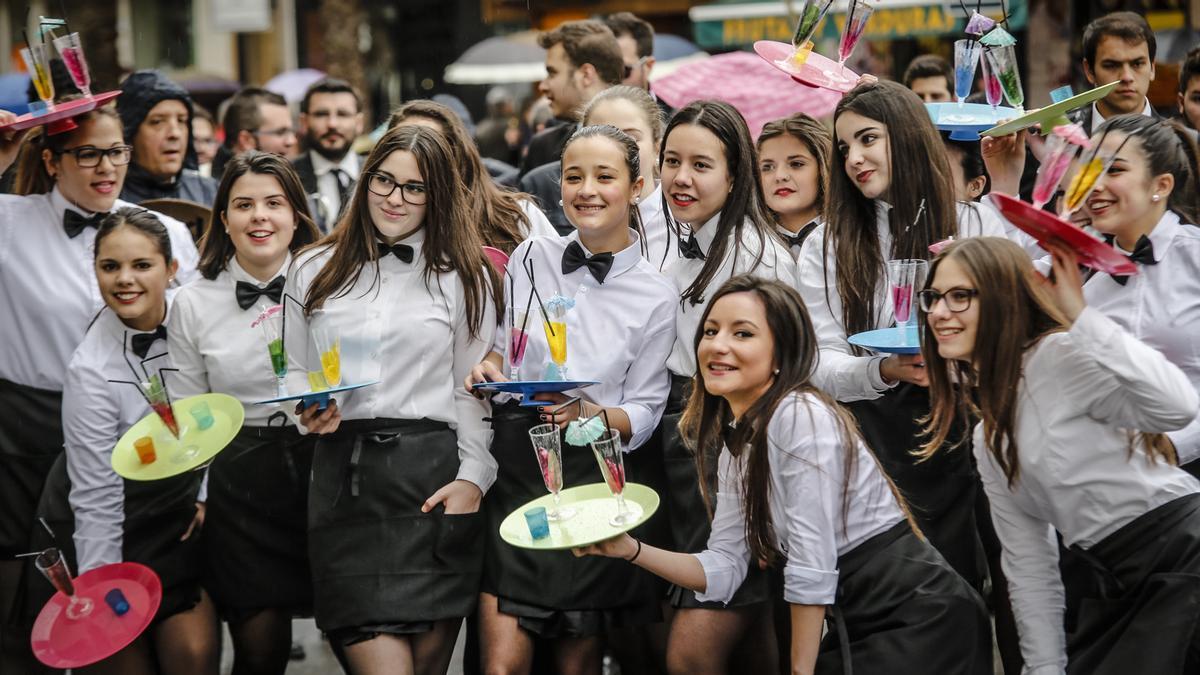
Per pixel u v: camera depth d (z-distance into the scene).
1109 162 3.52
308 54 22.31
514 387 3.90
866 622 3.63
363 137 13.14
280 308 4.34
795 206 4.68
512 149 10.90
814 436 3.60
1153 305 4.12
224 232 4.66
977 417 4.21
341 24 18.55
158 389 4.24
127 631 4.22
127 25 21.73
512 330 4.21
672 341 4.41
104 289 4.62
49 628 4.23
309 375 4.11
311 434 4.58
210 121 9.16
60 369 5.09
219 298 4.64
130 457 4.29
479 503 4.32
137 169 6.47
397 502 4.21
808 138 4.64
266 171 4.57
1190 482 3.55
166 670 4.65
